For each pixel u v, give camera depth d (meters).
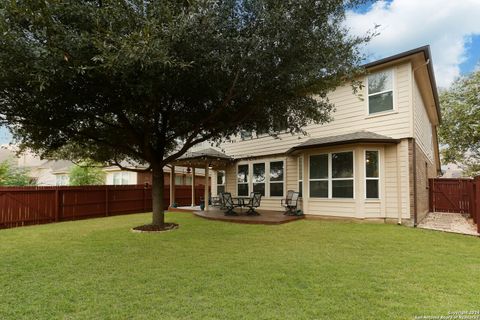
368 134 9.52
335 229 8.02
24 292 3.58
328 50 5.43
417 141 9.84
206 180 12.59
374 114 9.77
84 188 12.24
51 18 4.11
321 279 3.96
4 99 5.52
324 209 10.16
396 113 9.28
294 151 11.10
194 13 4.20
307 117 7.50
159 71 4.66
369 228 8.15
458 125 21.69
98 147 9.11
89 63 4.42
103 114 6.72
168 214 12.37
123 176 20.66
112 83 5.07
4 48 4.18
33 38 4.36
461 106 20.89
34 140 7.34
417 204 9.16
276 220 9.25
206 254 5.36
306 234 7.32
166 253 5.46
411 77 9.08
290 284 3.79
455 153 22.86
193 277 4.08
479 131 19.94
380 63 9.39
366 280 3.92
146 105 6.06
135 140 8.36
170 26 4.09
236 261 4.87
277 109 6.96
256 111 6.96
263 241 6.50
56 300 3.33
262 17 4.61
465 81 20.94
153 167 8.39
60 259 5.06
